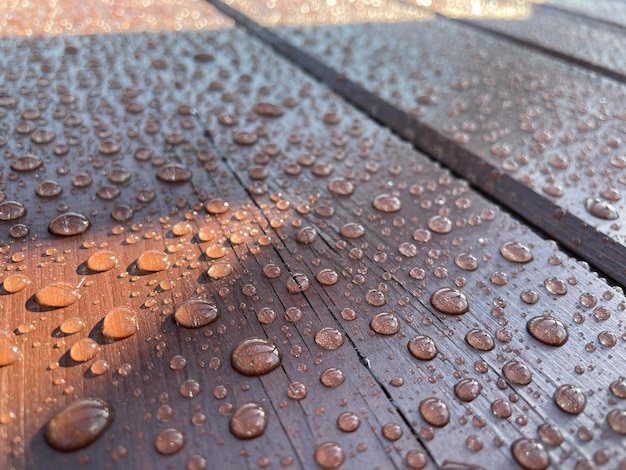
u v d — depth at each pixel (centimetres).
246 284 9
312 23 22
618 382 7
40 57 17
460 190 12
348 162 13
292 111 15
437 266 10
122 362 8
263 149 13
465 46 20
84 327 8
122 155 12
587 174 12
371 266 10
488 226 11
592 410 7
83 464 6
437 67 18
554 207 11
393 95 16
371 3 26
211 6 24
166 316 8
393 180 12
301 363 8
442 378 8
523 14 24
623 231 11
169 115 14
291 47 20
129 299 9
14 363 7
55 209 10
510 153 13
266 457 6
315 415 7
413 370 8
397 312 9
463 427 7
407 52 20
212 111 15
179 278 9
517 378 8
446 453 7
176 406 7
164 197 11
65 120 13
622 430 7
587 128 14
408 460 6
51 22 20
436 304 9
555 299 9
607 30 22
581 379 8
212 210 11
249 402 7
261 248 10
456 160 13
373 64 18
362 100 16
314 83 17
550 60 19
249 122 14
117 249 10
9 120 13
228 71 17
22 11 21
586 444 7
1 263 9
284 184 12
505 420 7
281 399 7
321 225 11
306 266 9
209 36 20
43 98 14
